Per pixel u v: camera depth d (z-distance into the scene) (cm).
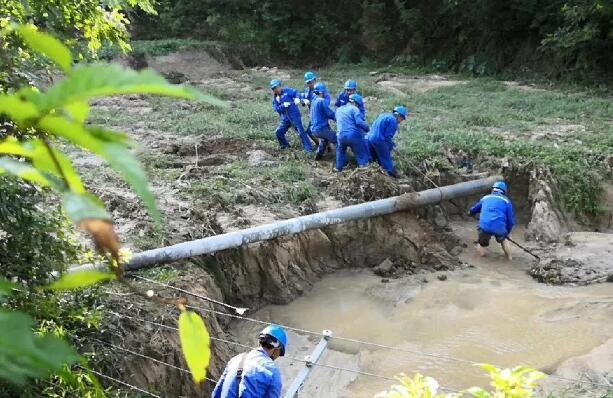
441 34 2553
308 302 973
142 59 2477
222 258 934
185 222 969
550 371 758
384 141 1194
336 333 891
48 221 554
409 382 245
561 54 2141
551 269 1035
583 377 719
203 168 1214
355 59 2744
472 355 816
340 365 821
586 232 1187
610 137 1398
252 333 890
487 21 2364
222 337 788
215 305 842
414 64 2562
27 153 94
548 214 1184
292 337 885
